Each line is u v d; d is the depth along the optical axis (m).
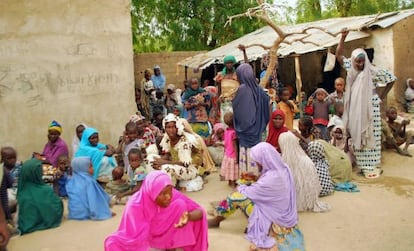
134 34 20.66
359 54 6.81
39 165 5.48
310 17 22.09
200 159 6.81
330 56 10.73
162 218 4.00
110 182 6.63
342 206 5.83
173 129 6.43
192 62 16.45
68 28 8.36
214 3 20.22
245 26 20.64
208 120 9.27
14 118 7.85
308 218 5.49
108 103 8.98
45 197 5.45
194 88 9.24
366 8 20.94
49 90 8.20
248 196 4.77
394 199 6.04
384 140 8.12
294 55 12.12
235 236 4.97
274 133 6.43
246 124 6.16
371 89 6.88
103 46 8.84
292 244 4.70
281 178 4.70
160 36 21.20
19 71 7.86
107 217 5.77
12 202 5.75
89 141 6.88
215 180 7.22
